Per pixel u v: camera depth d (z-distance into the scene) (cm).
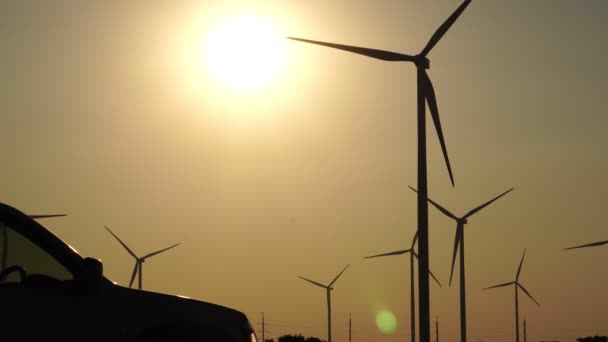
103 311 1216
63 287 1195
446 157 4975
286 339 10150
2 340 1111
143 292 1294
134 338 1233
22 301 1152
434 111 4919
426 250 4669
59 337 1162
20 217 1188
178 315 1295
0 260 1172
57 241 1204
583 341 10162
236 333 1348
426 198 4712
